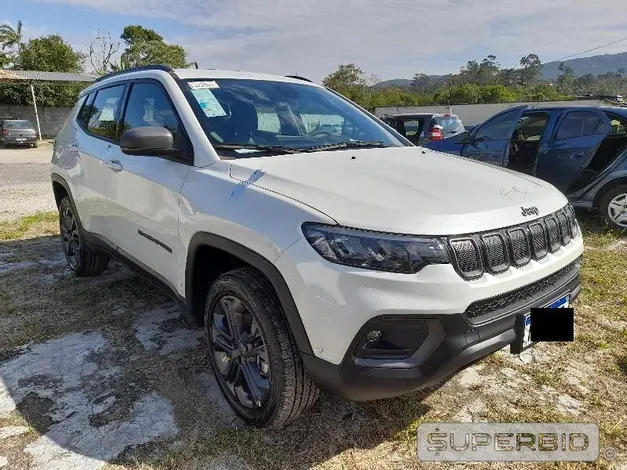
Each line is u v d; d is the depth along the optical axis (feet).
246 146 8.89
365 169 7.97
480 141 23.88
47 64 122.01
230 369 8.13
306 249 6.34
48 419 8.09
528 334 6.91
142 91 10.81
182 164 8.87
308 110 10.74
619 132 19.63
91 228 12.73
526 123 22.49
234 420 8.09
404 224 6.16
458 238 6.23
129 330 11.28
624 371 9.57
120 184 10.69
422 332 6.20
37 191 31.89
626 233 19.44
